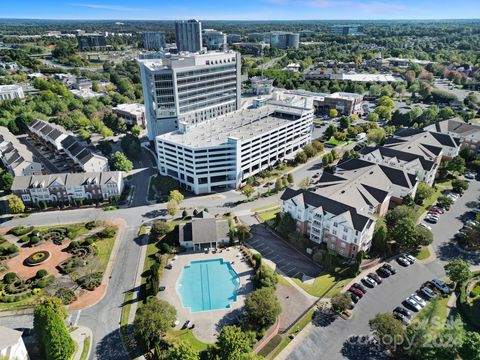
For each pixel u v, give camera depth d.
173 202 139.75
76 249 122.31
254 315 90.00
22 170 168.88
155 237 129.38
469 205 149.00
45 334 80.44
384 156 166.62
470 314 94.06
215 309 99.25
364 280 107.19
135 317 91.44
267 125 189.38
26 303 100.31
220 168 161.25
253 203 153.75
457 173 176.25
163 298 102.56
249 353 77.81
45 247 124.62
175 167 167.75
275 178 176.00
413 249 119.06
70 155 194.75
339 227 115.75
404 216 126.44
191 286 107.75
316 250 120.19
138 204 153.75
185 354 75.44
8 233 132.88
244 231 125.44
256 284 106.94
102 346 87.69
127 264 116.50
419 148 172.62
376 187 139.00
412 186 140.62
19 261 117.19
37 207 149.50
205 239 122.19
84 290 105.44
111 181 153.75
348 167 154.88
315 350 86.38
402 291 103.81
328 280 108.62
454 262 102.94
